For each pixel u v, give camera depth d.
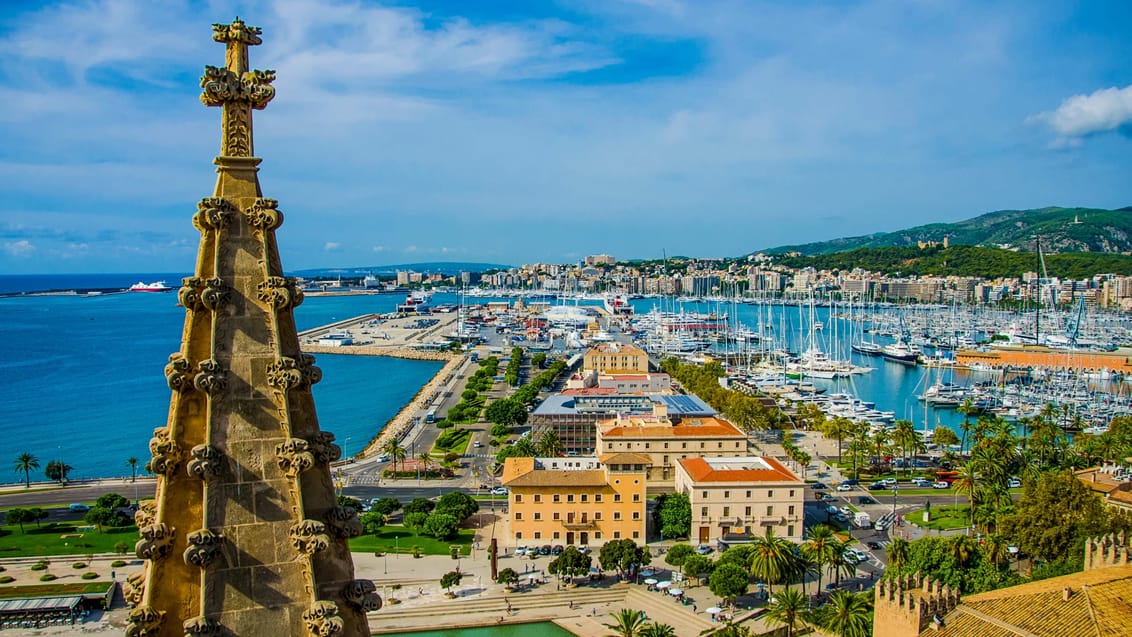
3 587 138.62
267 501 21.94
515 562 158.88
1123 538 106.25
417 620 133.75
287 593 21.86
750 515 170.62
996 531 156.12
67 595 134.62
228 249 22.56
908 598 82.25
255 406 22.14
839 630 113.69
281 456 21.92
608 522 168.50
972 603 79.81
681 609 136.62
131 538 166.38
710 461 183.38
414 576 150.75
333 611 21.44
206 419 21.81
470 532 175.38
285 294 22.56
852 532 177.00
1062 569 114.56
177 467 21.89
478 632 131.88
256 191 23.19
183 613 21.69
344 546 22.84
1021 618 74.75
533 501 168.62
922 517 186.25
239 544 21.59
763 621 131.62
